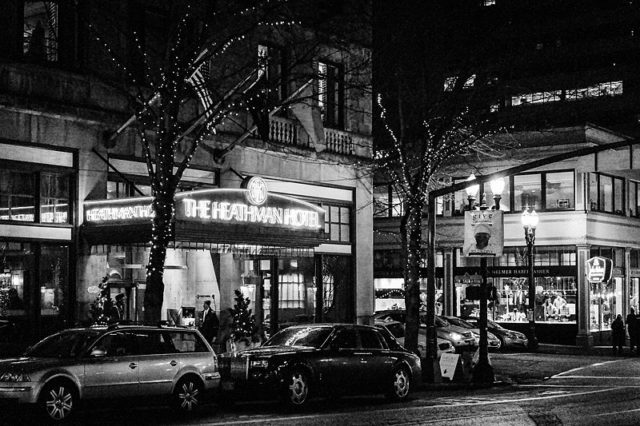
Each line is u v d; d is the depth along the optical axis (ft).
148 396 56.85
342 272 107.45
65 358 54.03
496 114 157.58
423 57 95.96
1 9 72.38
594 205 151.43
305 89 90.99
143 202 72.79
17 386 50.98
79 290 76.59
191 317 88.58
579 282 147.23
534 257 153.28
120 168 81.05
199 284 92.43
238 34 73.10
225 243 79.97
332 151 104.58
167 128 68.90
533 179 152.35
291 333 68.03
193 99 86.74
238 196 80.33
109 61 79.56
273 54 89.15
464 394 77.05
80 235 77.10
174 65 68.59
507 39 229.66
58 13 77.00
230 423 53.11
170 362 58.23
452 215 159.43
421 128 92.63
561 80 251.80
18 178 73.77
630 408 65.26
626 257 159.63
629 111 251.60
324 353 64.44
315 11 100.78
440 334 117.39
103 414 58.29
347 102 107.45
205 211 76.95
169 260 91.25
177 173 67.82
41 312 74.54
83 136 77.66
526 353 131.75
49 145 75.15
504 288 155.94
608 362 115.65
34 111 73.82
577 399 72.02
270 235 83.51
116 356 55.93
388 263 169.68
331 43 94.02
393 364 68.90
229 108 73.67
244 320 85.66
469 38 101.50
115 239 74.59
